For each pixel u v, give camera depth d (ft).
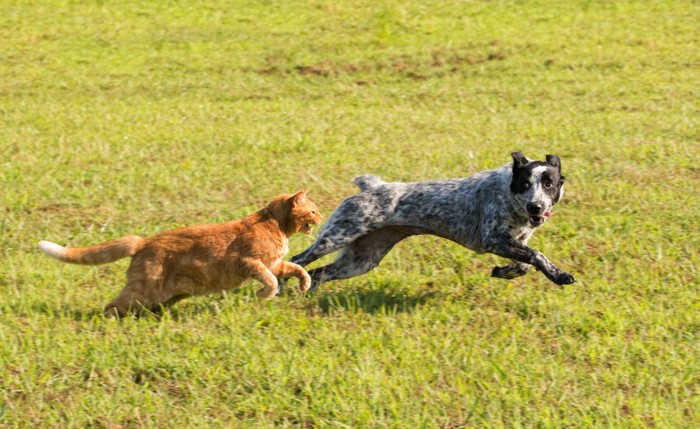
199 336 33.71
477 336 34.71
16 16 105.60
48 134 67.41
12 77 88.58
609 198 51.39
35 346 32.65
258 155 60.85
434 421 28.76
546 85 83.87
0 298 37.14
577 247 44.29
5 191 52.26
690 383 31.58
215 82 87.56
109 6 109.29
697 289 39.50
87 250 34.12
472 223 38.29
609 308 37.24
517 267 38.81
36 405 29.35
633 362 33.06
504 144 64.03
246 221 34.96
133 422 28.81
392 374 31.40
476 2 108.99
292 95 83.51
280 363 31.50
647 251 43.62
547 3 108.68
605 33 99.45
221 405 29.68
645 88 81.71
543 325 36.14
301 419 29.09
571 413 29.55
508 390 30.63
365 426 28.53
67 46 97.81
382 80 87.76
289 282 39.34
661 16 104.37
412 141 65.00
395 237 39.63
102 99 81.56
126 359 31.83
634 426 28.60
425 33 99.91
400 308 37.65
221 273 34.47
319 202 51.44
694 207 49.49
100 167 57.82
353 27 102.42
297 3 109.91
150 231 46.42
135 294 34.24
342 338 33.88
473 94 82.17
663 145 62.34
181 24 104.53
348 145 63.72
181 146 63.62
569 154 61.00
